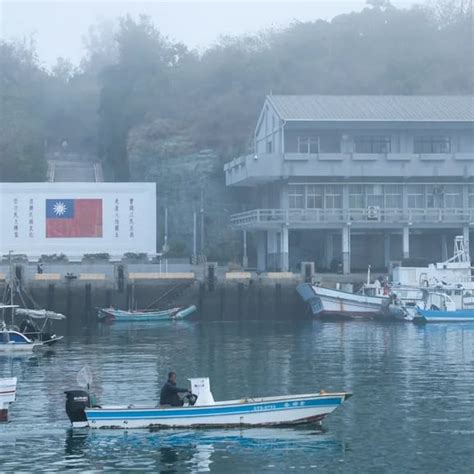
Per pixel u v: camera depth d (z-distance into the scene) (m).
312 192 175.38
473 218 173.00
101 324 156.88
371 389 90.25
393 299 158.12
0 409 76.94
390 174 172.00
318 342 127.75
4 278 160.88
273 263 184.00
